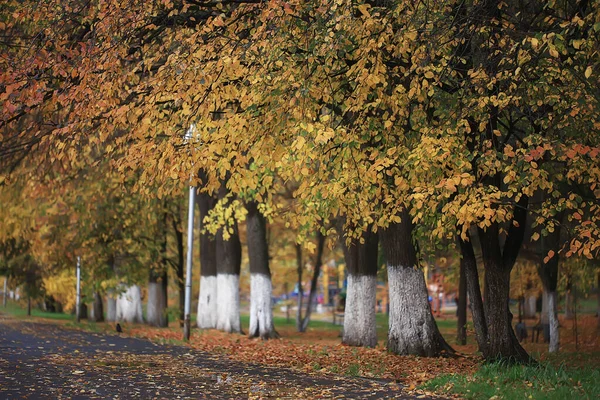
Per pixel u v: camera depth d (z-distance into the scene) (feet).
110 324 128.67
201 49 48.49
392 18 48.91
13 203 101.91
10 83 50.42
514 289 118.21
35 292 165.07
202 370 55.72
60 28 55.62
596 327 122.52
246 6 53.31
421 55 47.78
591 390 40.98
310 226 58.90
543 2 52.60
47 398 40.60
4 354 65.87
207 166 45.75
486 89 48.37
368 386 47.34
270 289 101.96
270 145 44.39
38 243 116.26
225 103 49.34
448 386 45.06
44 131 57.93
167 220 135.64
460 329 107.45
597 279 121.90
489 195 44.68
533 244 92.22
